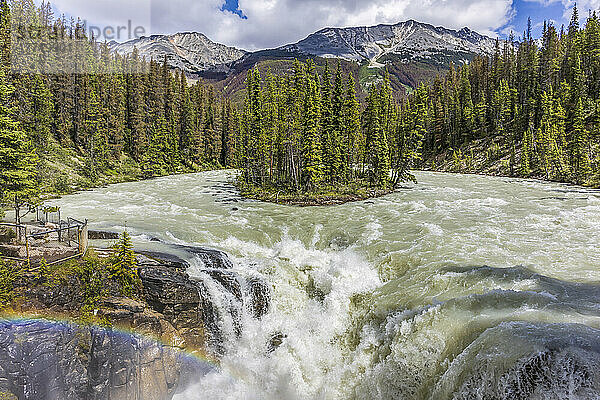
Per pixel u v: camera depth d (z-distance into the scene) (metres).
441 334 12.88
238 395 15.85
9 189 23.16
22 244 16.33
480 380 10.34
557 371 9.34
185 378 15.22
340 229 27.45
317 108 48.44
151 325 14.20
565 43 106.81
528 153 73.38
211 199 42.88
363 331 16.53
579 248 20.69
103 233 22.03
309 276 20.59
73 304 13.68
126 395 13.17
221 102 126.31
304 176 49.06
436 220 28.59
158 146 87.31
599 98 81.25
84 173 62.75
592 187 50.25
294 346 17.44
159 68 121.38
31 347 11.77
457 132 104.31
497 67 117.56
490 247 21.20
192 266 18.36
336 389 15.66
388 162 52.88
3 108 25.11
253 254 23.27
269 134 52.25
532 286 15.12
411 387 13.16
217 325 16.80
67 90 79.19
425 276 17.94
